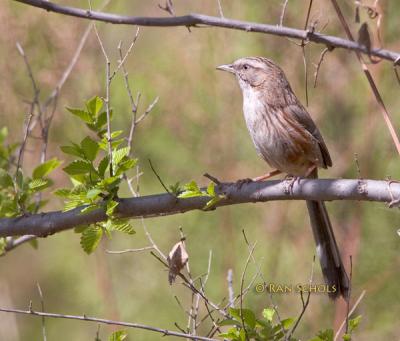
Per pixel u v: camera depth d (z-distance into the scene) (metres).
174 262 7.54
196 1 14.33
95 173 7.77
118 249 14.59
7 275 16.12
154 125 14.38
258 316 12.56
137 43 14.52
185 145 14.23
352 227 13.19
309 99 13.79
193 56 14.18
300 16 13.24
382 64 13.74
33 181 8.27
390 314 13.16
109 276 13.95
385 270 13.34
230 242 13.52
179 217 14.48
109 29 14.30
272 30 7.28
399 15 13.74
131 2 14.59
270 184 7.88
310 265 13.52
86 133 13.77
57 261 15.79
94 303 14.91
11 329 14.85
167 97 14.19
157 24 7.43
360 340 12.63
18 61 13.30
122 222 7.83
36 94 10.16
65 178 13.56
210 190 7.66
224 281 13.21
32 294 16.02
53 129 13.61
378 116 13.59
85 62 13.45
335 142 13.86
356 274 13.34
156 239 14.45
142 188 14.68
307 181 7.72
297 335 12.61
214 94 14.13
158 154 14.66
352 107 13.93
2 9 13.23
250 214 14.19
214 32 14.16
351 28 12.62
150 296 14.33
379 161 13.81
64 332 15.42
